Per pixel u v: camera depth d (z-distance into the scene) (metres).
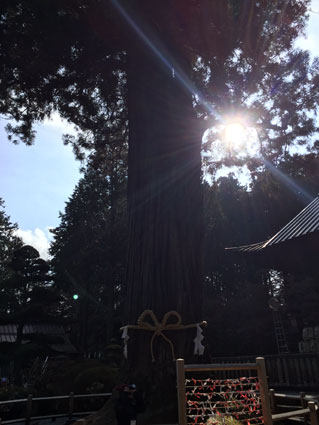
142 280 8.16
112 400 7.45
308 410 5.87
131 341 7.64
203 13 9.84
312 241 10.74
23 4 10.30
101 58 12.04
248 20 10.59
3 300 31.73
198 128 9.70
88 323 43.47
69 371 14.51
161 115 9.45
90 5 9.79
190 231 8.59
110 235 36.66
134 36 9.82
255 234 35.97
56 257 43.75
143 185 9.09
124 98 14.13
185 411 4.95
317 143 13.98
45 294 26.70
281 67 13.25
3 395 11.72
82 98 13.59
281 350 24.41
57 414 11.52
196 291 8.18
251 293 30.81
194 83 11.75
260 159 15.07
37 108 14.32
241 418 5.90
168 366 7.25
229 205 36.59
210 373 7.46
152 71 9.84
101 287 44.59
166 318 7.66
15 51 11.15
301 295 26.53
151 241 8.38
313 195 30.23
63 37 10.81
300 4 11.61
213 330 29.23
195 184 9.16
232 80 11.88
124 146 17.39
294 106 13.45
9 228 51.50
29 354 23.69
